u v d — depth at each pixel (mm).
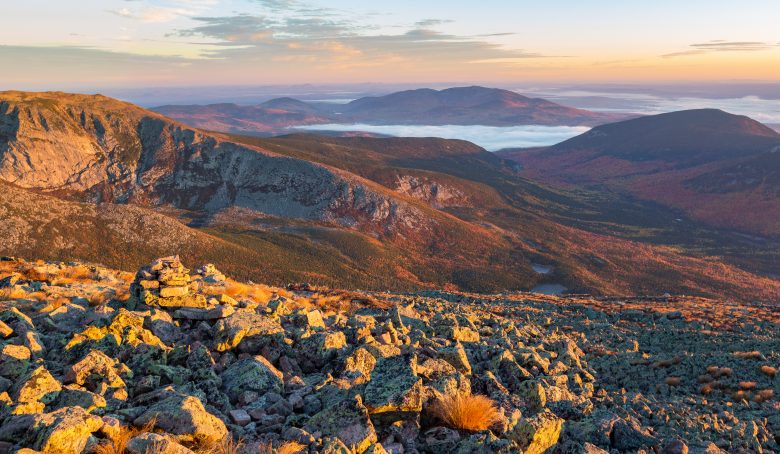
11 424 7035
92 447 6957
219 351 12945
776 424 14898
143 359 11164
